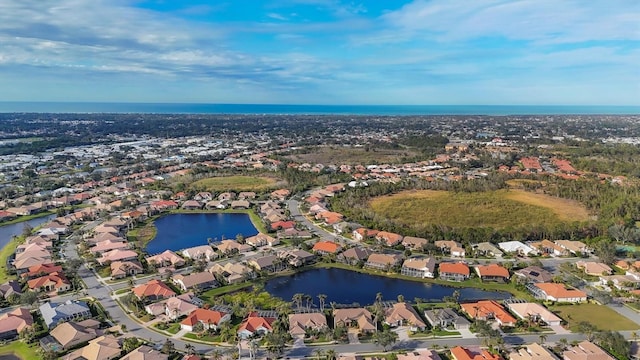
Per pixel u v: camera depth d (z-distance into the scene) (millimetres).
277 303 147500
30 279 164125
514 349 117750
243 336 124562
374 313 135750
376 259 178500
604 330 126250
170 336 126312
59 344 119688
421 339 124062
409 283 163875
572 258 184875
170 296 149125
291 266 177000
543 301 145500
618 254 185750
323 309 142125
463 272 165875
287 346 121250
